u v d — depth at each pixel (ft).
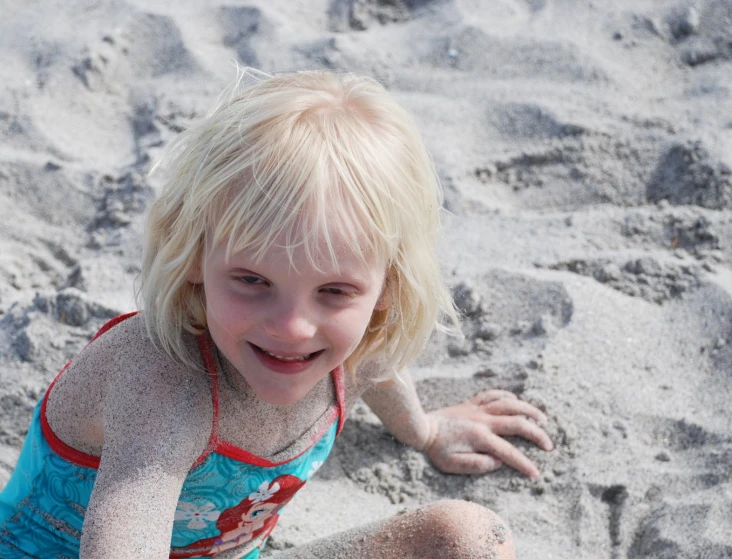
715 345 4.16
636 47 5.90
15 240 4.79
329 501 3.74
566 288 4.33
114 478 2.71
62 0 6.42
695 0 6.11
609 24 6.07
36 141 5.30
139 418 2.74
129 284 4.46
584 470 3.78
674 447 3.86
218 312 2.70
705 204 4.78
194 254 2.75
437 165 5.10
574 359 4.09
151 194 4.89
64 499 2.99
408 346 3.02
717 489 3.60
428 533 3.00
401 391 3.76
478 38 6.00
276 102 2.71
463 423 3.92
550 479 3.79
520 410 3.94
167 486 2.73
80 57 5.77
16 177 5.06
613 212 4.83
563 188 5.08
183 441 2.76
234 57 5.94
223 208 2.64
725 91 5.47
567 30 6.04
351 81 2.91
